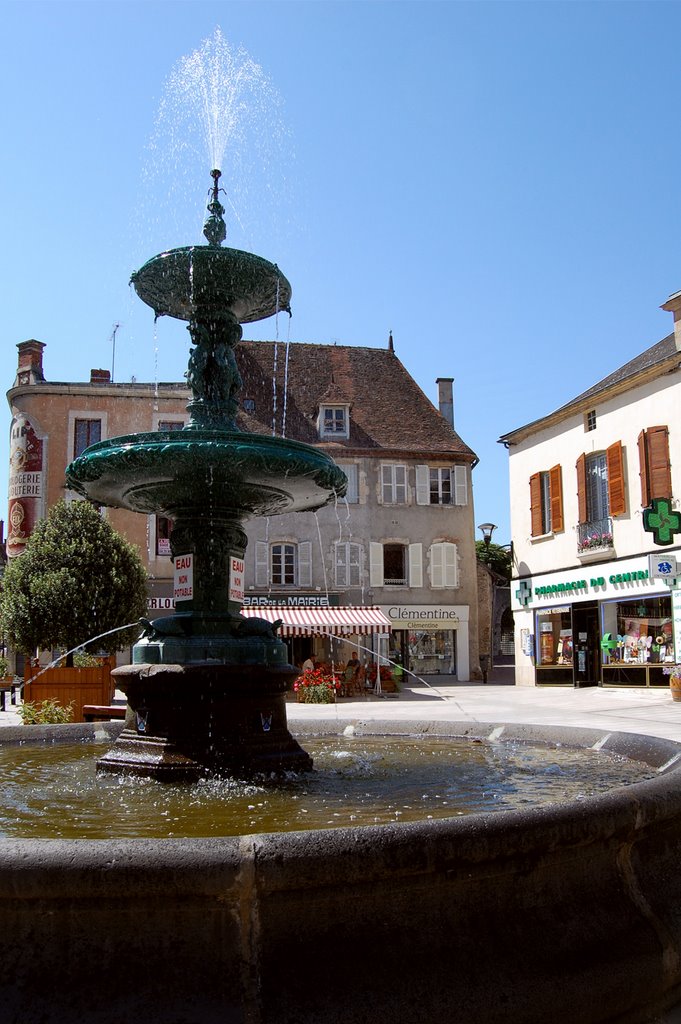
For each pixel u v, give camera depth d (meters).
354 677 28.55
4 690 22.08
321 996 2.63
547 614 30.44
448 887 2.88
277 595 36.25
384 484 38.69
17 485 34.97
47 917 2.66
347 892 2.74
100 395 35.38
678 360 23.64
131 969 2.63
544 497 30.83
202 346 7.04
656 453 24.52
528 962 2.90
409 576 38.22
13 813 4.74
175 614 6.50
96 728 8.44
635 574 25.47
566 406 28.84
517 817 2.99
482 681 37.91
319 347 43.41
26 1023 2.55
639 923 3.26
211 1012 2.57
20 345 36.84
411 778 5.91
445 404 43.03
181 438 5.90
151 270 6.77
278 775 5.95
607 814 3.20
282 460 5.99
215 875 2.63
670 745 6.21
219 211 7.30
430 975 2.75
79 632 22.22
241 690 6.02
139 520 34.72
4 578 22.95
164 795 5.30
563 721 15.50
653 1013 3.18
